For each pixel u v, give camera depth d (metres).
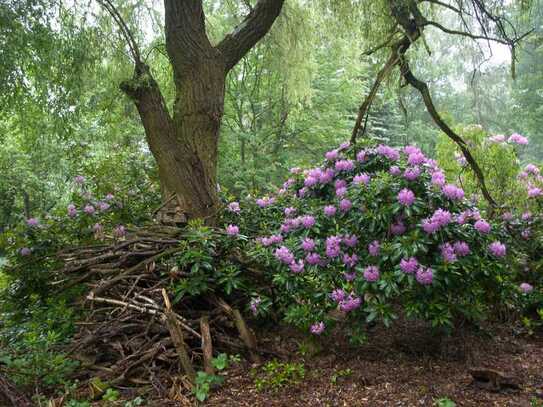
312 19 8.47
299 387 3.27
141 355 3.56
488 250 3.64
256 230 5.08
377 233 3.74
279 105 13.87
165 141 5.55
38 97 6.71
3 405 3.09
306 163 5.37
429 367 3.53
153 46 7.20
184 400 3.14
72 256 4.51
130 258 4.20
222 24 9.06
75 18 6.64
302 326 3.80
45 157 12.25
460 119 23.42
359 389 3.22
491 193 5.99
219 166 13.70
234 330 3.97
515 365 3.60
